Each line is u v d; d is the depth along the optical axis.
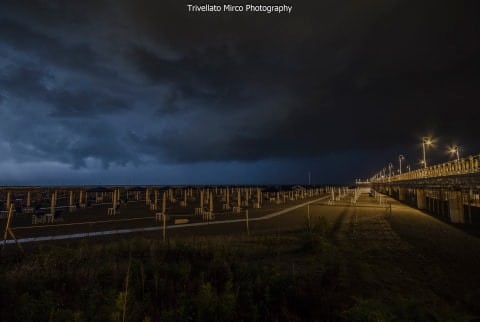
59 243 15.94
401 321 5.11
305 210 35.03
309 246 13.23
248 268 8.09
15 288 7.15
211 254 11.41
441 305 7.17
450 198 24.06
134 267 8.10
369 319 4.93
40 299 6.42
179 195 73.69
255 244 14.07
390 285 8.87
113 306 5.34
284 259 11.63
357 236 17.02
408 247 14.19
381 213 30.78
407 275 9.95
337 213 31.25
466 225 22.09
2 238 17.73
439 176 26.75
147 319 4.71
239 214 31.14
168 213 33.03
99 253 11.63
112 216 30.14
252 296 6.19
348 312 5.21
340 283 8.37
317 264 10.41
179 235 18.19
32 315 5.34
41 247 12.76
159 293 6.87
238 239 15.52
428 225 22.11
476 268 10.88
